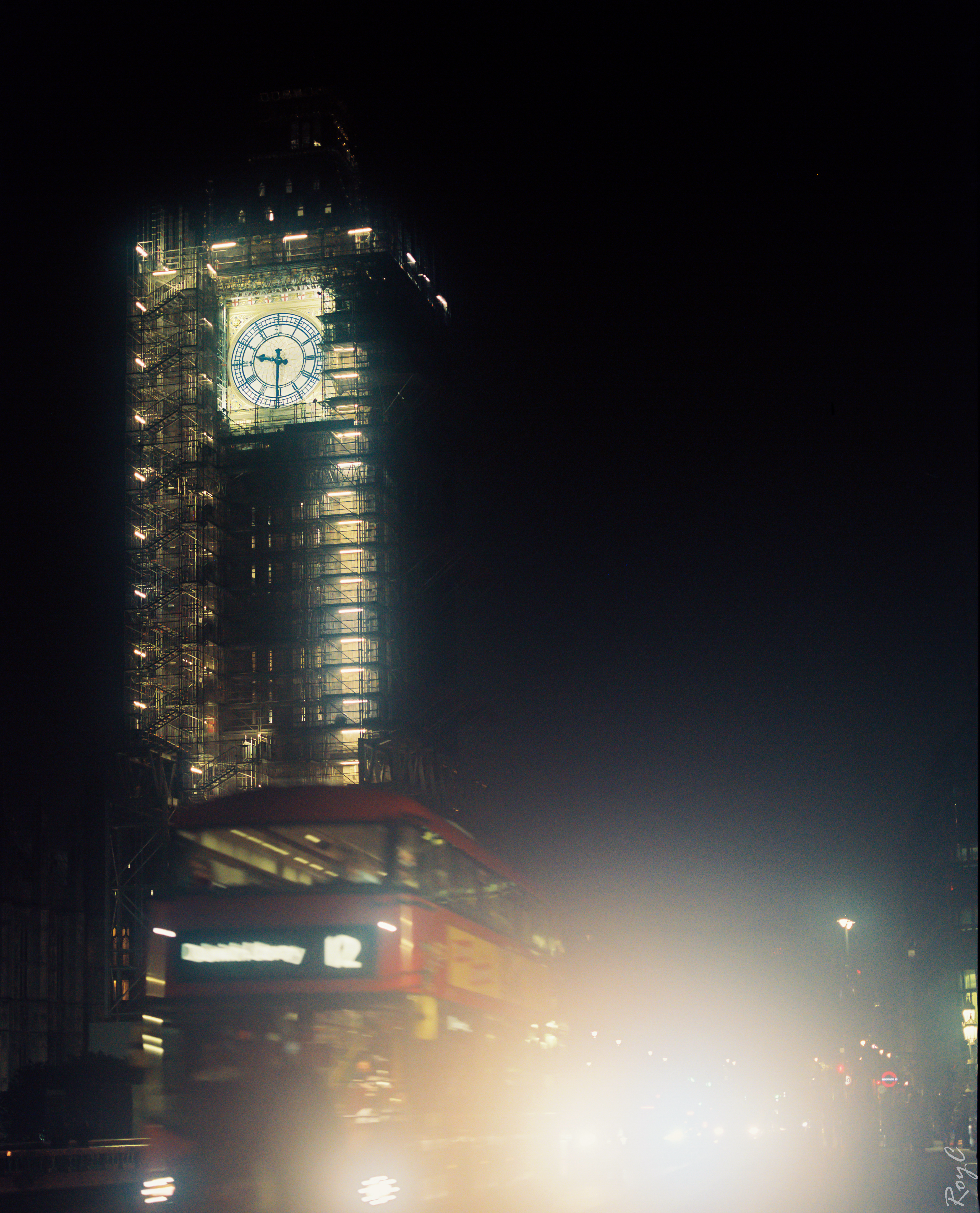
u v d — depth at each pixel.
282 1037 27.16
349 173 166.62
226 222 160.12
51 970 139.12
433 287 171.00
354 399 154.38
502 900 35.25
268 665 149.38
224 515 153.12
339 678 147.00
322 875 27.98
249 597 151.00
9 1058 133.00
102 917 138.00
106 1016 134.62
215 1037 27.30
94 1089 109.19
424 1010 27.58
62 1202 45.50
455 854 31.42
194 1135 26.91
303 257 157.75
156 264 155.62
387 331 153.12
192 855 28.38
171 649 142.75
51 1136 94.00
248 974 27.52
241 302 159.12
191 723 142.00
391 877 27.89
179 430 150.50
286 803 28.56
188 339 152.62
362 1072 26.97
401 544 155.88
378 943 27.47
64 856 140.12
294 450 154.12
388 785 141.62
